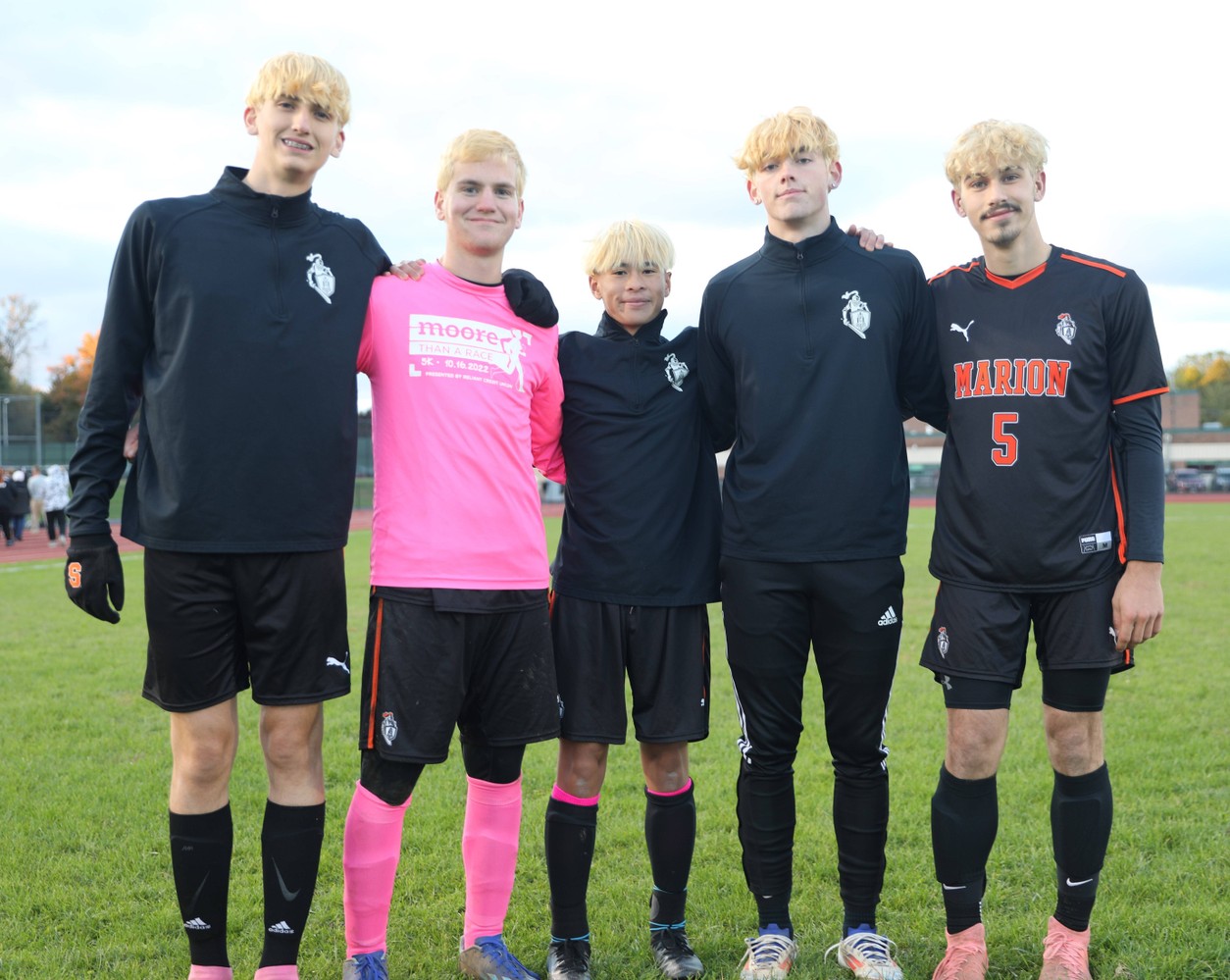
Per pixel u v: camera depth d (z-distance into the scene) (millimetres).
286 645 2832
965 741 3082
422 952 3352
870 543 3186
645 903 3705
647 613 3277
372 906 3037
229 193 2857
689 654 3318
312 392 2820
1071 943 3105
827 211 3342
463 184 3133
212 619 2789
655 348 3455
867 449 3195
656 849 3324
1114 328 3041
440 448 3045
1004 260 3135
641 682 3299
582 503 3373
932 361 3357
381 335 3066
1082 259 3111
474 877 3205
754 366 3260
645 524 3297
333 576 2895
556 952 3229
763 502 3203
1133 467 3014
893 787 4902
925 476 53938
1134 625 2971
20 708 6629
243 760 5426
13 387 62594
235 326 2758
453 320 3117
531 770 5316
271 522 2771
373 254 3102
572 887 3234
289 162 2828
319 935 3457
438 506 3023
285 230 2883
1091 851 3086
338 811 4695
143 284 2812
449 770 5309
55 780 5117
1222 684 7055
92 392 2811
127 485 2906
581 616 3289
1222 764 5223
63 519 24000
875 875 3283
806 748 5641
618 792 4961
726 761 5395
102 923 3531
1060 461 3012
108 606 2789
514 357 3189
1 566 16984
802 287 3271
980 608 3076
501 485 3094
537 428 3438
